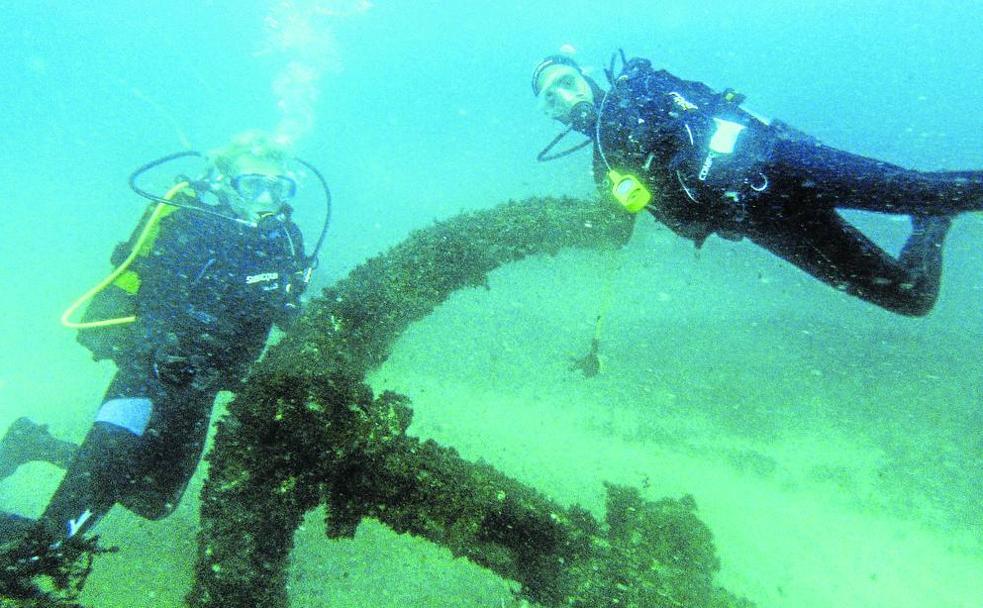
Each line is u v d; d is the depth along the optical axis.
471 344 3.98
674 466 3.18
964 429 3.16
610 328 4.08
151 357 2.48
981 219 4.75
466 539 2.10
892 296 2.60
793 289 4.36
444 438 3.32
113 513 2.98
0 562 1.92
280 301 2.87
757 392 3.56
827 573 2.60
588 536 2.20
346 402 2.12
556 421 3.47
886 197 2.02
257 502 2.17
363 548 2.78
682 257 4.64
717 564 2.45
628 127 2.18
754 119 2.07
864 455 3.12
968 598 2.44
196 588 2.25
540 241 4.14
